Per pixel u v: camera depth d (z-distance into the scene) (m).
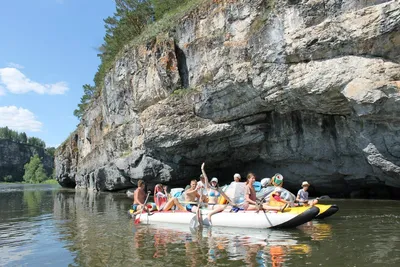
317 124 13.08
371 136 10.97
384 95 9.48
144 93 18.88
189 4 17.80
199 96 14.69
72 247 6.90
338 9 9.97
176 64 16.81
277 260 5.28
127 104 21.55
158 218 9.62
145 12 25.47
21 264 5.88
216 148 15.88
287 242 6.44
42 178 86.06
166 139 16.25
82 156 36.28
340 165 13.36
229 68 13.12
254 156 15.98
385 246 5.91
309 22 10.45
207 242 6.73
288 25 10.84
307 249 5.86
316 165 14.08
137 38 20.95
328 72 10.27
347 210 10.34
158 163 17.95
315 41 10.27
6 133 126.56
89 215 11.90
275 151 14.89
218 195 9.30
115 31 27.53
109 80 24.39
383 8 9.08
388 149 10.72
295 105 12.04
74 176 39.31
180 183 18.75
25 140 134.00
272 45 11.28
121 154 22.14
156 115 16.66
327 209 8.83
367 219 8.67
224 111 14.31
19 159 118.06
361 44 9.66
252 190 8.58
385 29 9.08
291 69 11.09
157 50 17.64
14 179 113.44
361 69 9.77
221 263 5.25
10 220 11.37
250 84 12.55
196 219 8.53
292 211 7.82
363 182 13.75
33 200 20.28
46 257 6.25
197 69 15.91
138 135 19.11
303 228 7.75
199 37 15.79
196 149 16.22
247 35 13.31
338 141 12.75
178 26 17.20
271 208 8.15
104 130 26.91
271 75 11.55
